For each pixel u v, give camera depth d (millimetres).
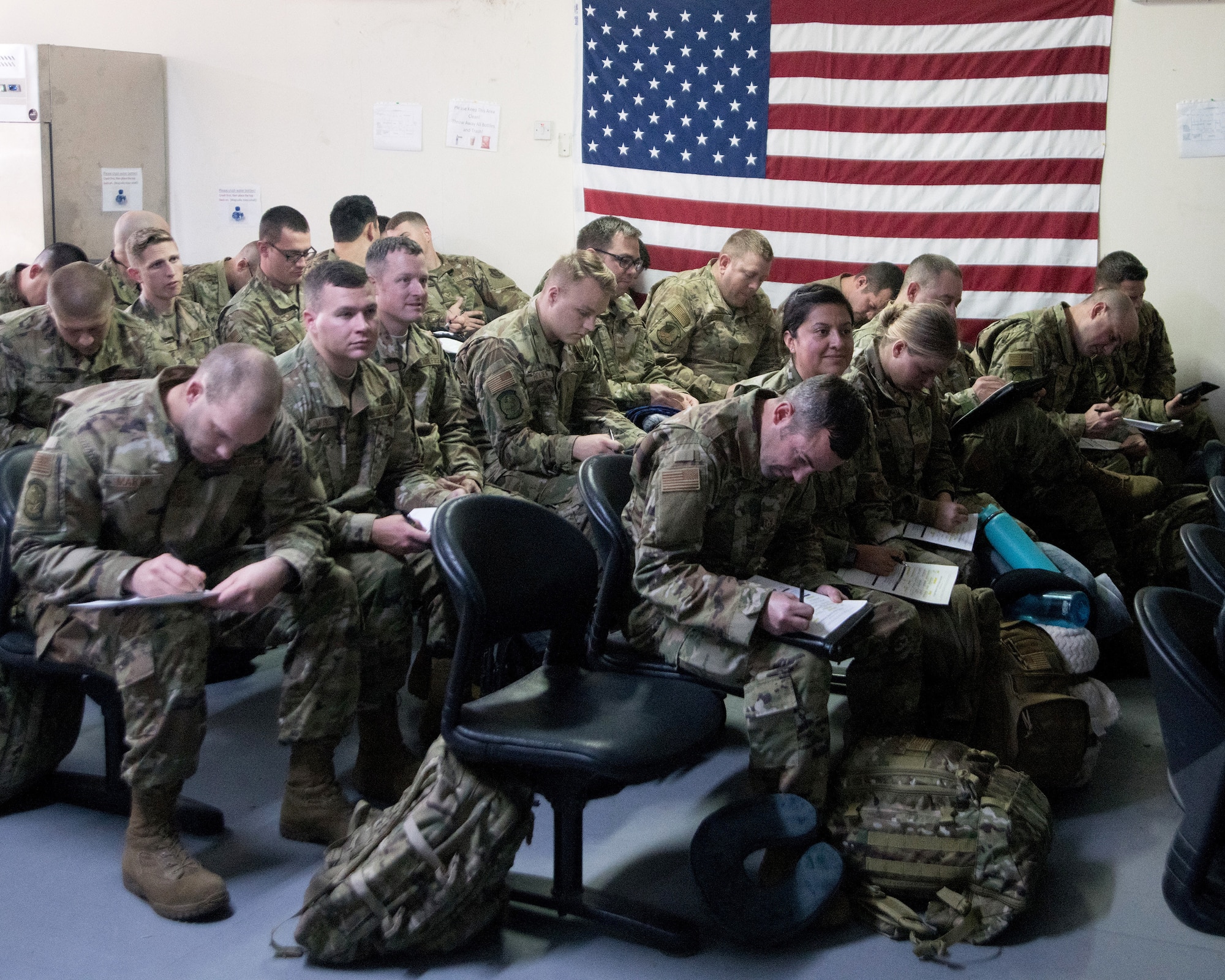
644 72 4996
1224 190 4668
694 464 2150
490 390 3041
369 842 1867
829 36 4852
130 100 5387
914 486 3070
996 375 3961
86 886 2098
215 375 1981
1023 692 2539
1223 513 2266
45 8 5527
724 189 5016
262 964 1875
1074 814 2549
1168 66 4637
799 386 2143
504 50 5121
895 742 2221
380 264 2959
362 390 2637
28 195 5254
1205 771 1467
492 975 1867
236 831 2312
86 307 2820
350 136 5348
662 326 4355
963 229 4879
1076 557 3525
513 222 5254
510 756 1774
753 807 2014
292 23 5309
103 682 2275
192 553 2230
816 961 1942
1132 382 4500
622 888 2148
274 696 3033
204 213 5582
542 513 2092
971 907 2012
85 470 2053
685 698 2049
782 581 2453
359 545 2473
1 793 2318
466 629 1819
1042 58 4707
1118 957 1982
